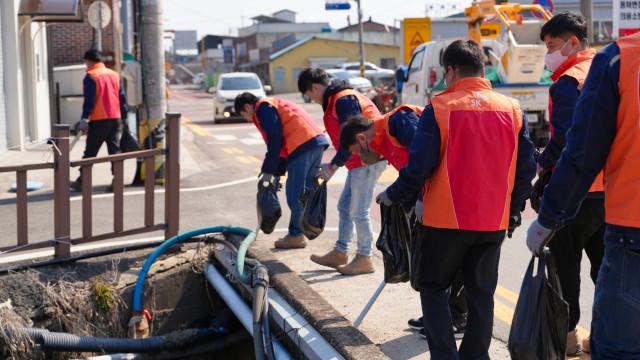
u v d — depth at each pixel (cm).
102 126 1038
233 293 585
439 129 363
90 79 1020
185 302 639
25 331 525
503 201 370
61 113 2033
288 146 644
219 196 989
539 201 415
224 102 2438
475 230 365
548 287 329
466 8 1620
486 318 382
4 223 821
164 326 629
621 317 281
